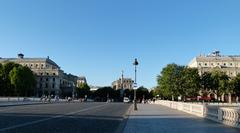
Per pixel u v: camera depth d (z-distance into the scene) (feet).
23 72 478.59
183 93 344.69
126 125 80.02
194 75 350.23
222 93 412.36
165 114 136.87
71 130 62.18
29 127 65.31
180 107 180.34
